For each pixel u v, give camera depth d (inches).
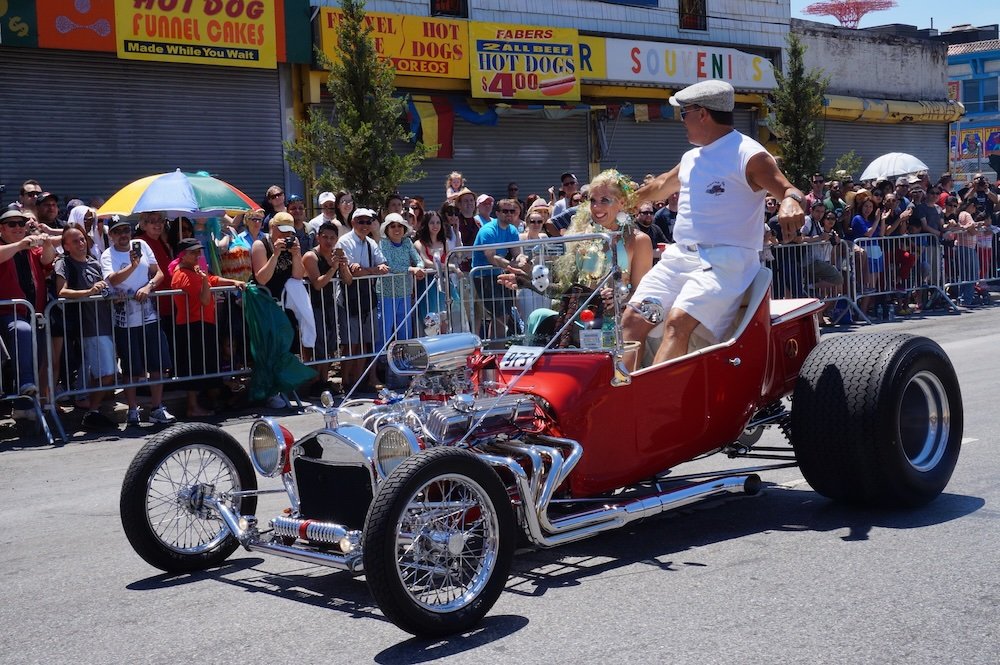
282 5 606.5
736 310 219.5
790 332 231.6
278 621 170.6
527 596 175.8
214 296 378.0
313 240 446.9
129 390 361.7
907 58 1035.9
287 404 392.5
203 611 177.3
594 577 184.2
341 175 550.9
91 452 323.6
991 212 714.8
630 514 191.5
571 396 189.8
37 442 339.3
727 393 212.8
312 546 178.1
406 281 425.4
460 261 218.5
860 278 585.9
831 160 965.8
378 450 169.8
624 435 197.5
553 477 177.8
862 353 209.8
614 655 148.4
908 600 164.4
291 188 634.2
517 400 188.5
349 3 552.7
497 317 214.4
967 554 185.6
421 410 181.2
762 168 213.5
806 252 557.3
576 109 743.7
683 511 226.7
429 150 571.5
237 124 610.5
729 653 147.1
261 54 600.4
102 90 560.7
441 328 220.7
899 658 143.0
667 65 795.4
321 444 179.5
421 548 161.0
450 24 670.5
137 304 358.3
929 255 621.6
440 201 697.0
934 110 1044.5
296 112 633.0
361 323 415.5
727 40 867.4
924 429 219.1
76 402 380.5
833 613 160.4
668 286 221.3
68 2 534.9
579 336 201.0
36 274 350.3
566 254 204.2
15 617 179.8
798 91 807.7
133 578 198.7
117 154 568.1
